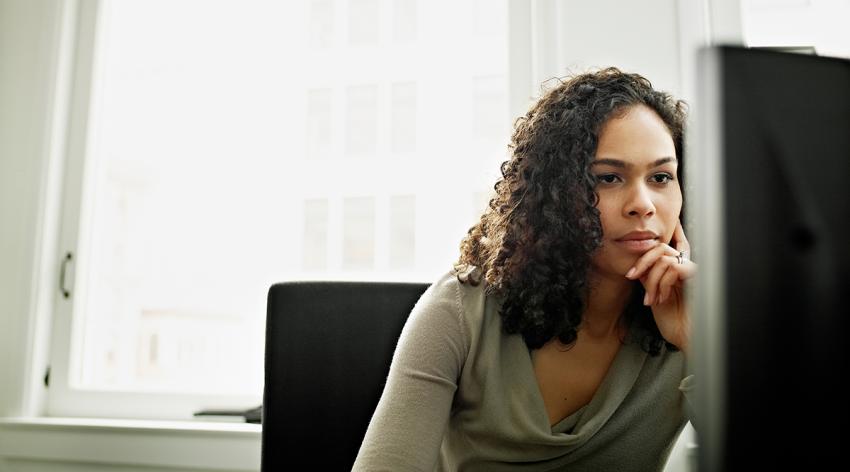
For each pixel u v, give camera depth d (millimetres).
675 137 787
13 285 1744
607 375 804
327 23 1808
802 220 300
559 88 832
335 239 1729
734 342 291
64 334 1765
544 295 773
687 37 1432
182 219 1824
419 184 1694
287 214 1766
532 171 798
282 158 1787
